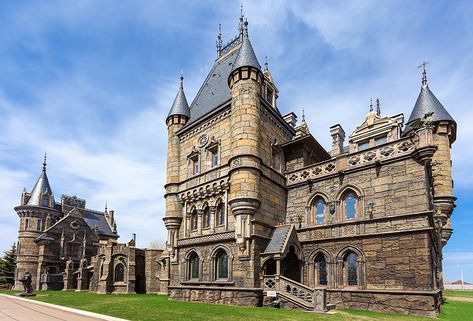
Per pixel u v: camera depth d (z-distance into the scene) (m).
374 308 19.14
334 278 21.41
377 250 19.86
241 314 15.78
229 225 23.02
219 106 26.12
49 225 66.69
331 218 22.72
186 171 28.58
